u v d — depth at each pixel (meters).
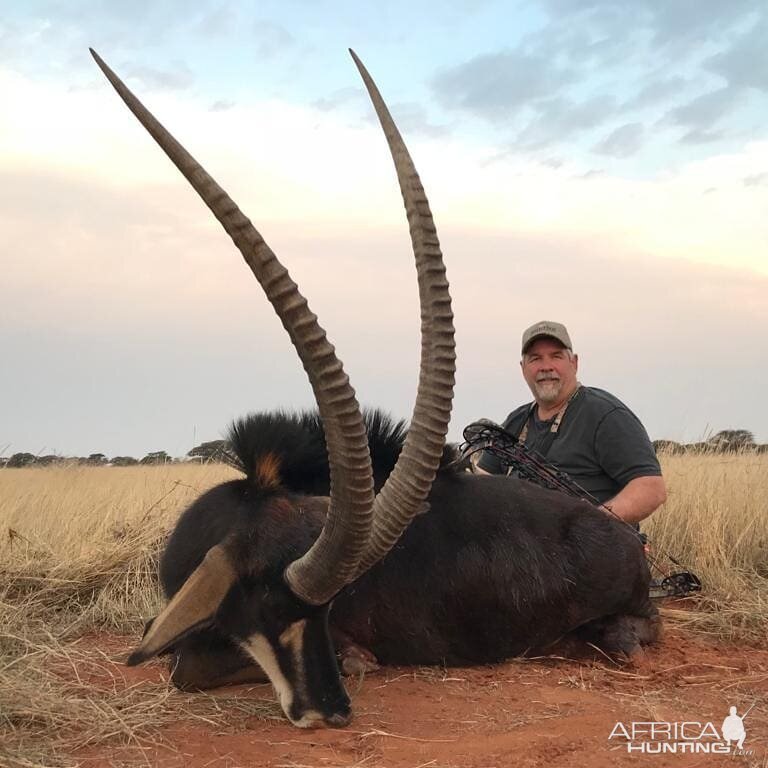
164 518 3.58
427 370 1.69
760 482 4.25
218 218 1.39
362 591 2.16
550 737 1.74
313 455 2.04
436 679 2.14
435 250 1.65
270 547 1.77
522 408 3.20
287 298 1.46
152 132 1.31
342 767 1.58
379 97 1.64
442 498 2.30
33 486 4.63
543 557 2.27
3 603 2.66
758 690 2.08
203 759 1.63
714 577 3.08
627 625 2.36
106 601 2.84
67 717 1.80
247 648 1.78
